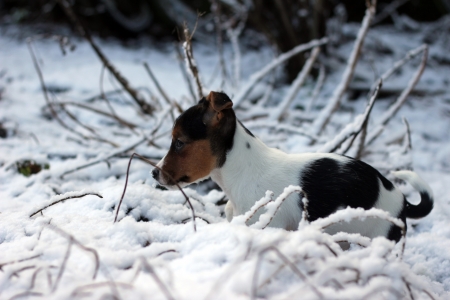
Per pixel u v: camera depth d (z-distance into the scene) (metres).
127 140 5.63
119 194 3.39
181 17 11.13
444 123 7.54
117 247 2.63
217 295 2.00
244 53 10.55
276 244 2.28
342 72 8.90
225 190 3.50
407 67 9.60
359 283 2.26
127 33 11.92
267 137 5.55
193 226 2.76
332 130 6.68
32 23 11.73
